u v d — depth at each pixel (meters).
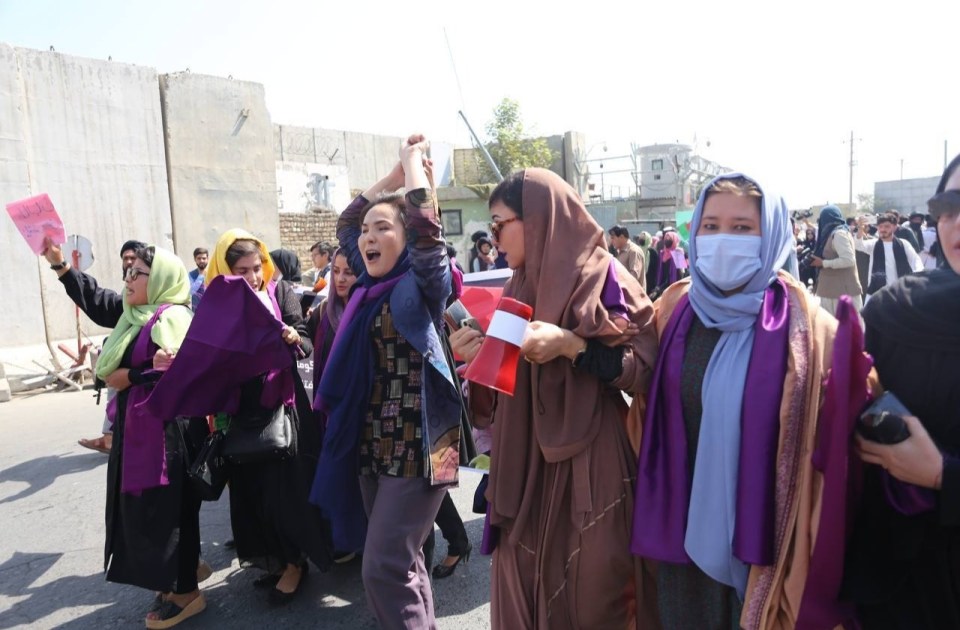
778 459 1.68
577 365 1.93
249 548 3.41
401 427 2.46
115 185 11.12
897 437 1.36
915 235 10.32
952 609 1.43
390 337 2.51
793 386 1.68
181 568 3.15
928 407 1.41
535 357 1.87
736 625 1.86
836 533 1.48
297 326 3.62
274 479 3.24
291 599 3.39
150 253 3.25
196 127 12.12
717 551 1.77
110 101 11.01
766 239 1.81
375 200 2.75
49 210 3.42
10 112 9.83
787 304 1.79
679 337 1.94
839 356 1.45
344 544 2.57
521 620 2.08
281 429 3.12
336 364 2.55
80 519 4.56
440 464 2.41
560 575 2.04
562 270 1.97
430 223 2.37
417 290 2.45
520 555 2.11
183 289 3.35
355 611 3.29
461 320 2.23
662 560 1.88
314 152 23.11
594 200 25.39
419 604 2.42
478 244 9.91
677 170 26.89
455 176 23.67
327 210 18.41
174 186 11.91
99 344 10.41
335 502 2.55
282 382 3.17
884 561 1.52
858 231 10.43
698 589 1.92
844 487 1.46
